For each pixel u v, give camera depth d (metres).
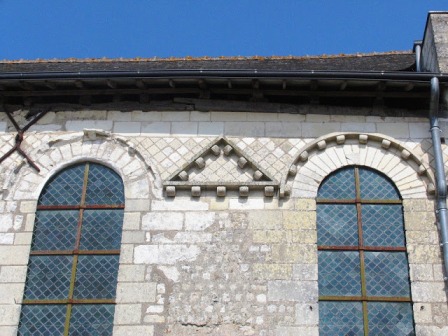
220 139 10.66
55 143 10.82
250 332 9.30
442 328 9.27
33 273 9.89
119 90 11.04
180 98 11.08
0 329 9.49
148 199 10.24
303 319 9.34
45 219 10.26
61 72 10.76
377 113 10.90
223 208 10.12
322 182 10.38
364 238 9.96
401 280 9.67
